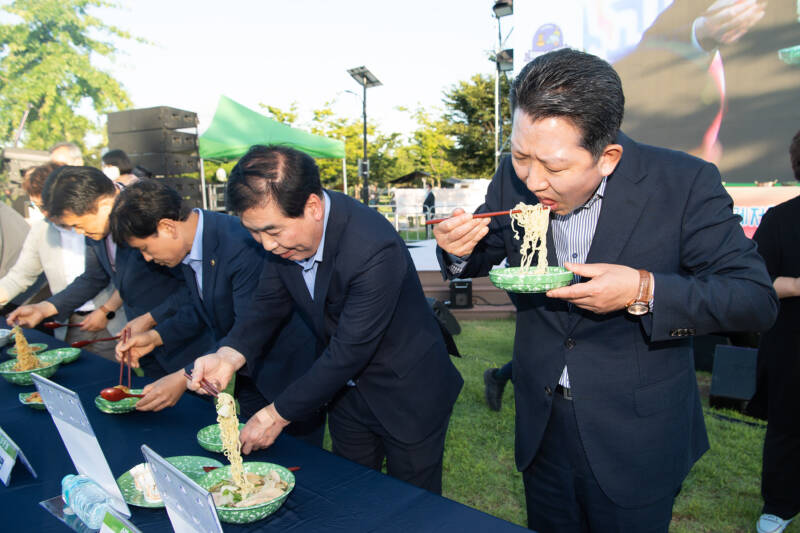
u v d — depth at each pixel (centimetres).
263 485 115
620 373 122
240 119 947
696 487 246
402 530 101
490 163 2431
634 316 120
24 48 1423
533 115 98
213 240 191
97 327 275
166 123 896
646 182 118
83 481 116
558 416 133
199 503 79
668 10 472
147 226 172
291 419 138
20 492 120
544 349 132
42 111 1474
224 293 193
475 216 131
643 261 118
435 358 165
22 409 171
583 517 140
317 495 115
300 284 155
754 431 298
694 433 135
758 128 444
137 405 156
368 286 139
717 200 113
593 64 97
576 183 102
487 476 261
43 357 217
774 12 424
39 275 316
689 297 103
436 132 2927
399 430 161
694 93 470
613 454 123
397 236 151
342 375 139
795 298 186
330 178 2458
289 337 197
